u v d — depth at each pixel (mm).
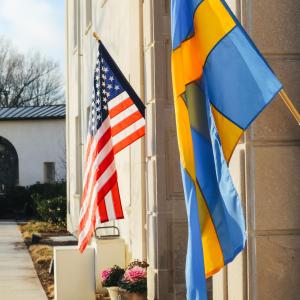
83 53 26953
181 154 8406
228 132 8227
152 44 13828
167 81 13758
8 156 49594
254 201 9062
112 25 20344
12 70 93125
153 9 13758
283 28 9211
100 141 14188
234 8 9461
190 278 8195
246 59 8188
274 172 9102
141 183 15352
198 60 8562
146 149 14734
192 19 8500
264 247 9055
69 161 31312
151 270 13992
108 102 14547
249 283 9125
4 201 44594
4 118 48500
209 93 8391
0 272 20609
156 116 13727
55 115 48344
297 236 9117
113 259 16047
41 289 17828
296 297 9086
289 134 9133
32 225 34812
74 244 25828
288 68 9203
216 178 8484
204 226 8367
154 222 13828
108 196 13992
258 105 8070
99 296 15891
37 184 44938
